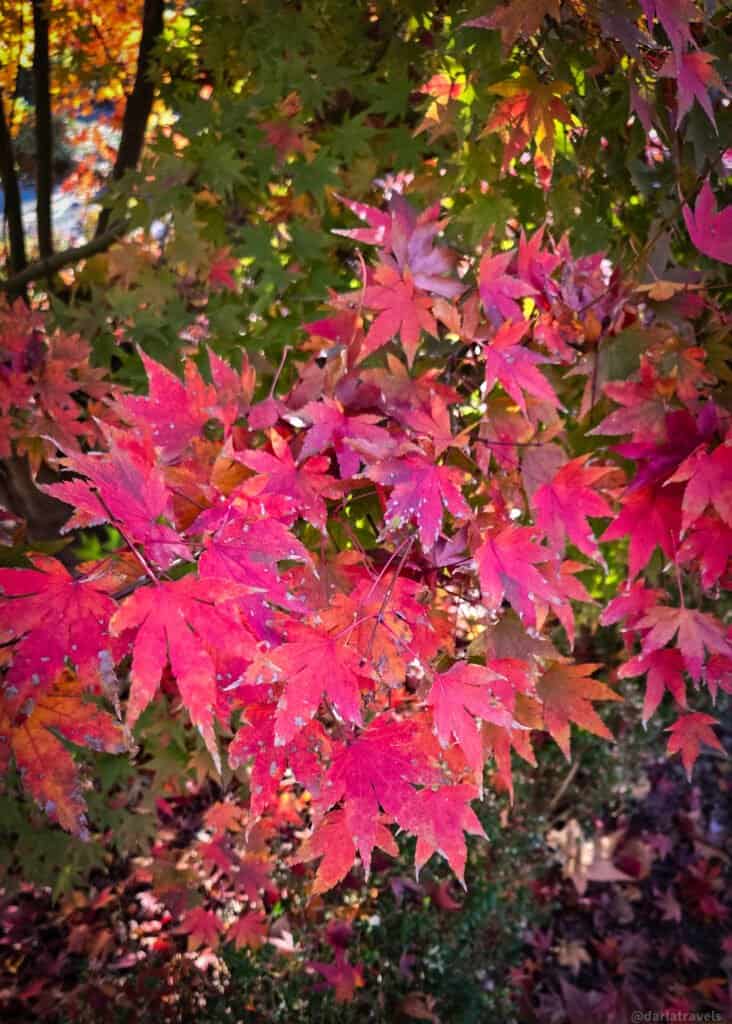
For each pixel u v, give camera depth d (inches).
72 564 36.1
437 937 48.3
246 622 15.1
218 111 32.0
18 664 13.7
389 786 16.0
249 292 31.9
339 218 32.8
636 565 21.1
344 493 18.0
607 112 26.4
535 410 20.4
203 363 31.0
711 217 20.6
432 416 18.3
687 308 22.2
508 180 28.1
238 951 44.9
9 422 27.1
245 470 17.3
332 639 15.7
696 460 19.5
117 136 50.5
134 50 44.0
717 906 62.5
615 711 61.4
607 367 21.4
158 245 32.6
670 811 68.6
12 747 13.9
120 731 14.1
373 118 34.6
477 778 16.6
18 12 42.3
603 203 29.7
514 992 53.6
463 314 19.6
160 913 51.1
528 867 56.3
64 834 38.8
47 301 38.5
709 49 23.0
